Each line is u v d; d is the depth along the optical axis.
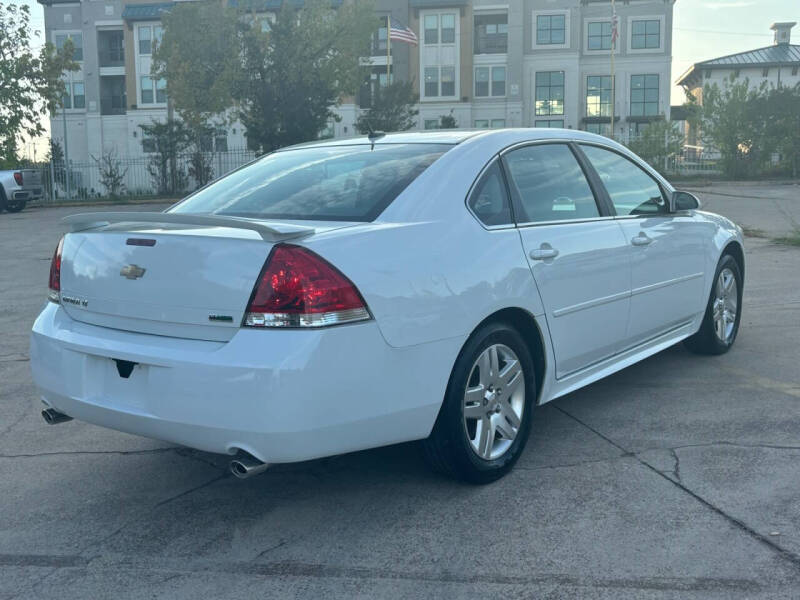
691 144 46.00
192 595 2.83
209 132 38.97
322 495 3.65
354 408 3.07
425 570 2.95
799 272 9.68
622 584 2.80
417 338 3.25
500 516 3.37
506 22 48.34
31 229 18.97
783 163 38.22
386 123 39.09
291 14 31.55
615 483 3.67
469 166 3.79
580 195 4.41
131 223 3.65
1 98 29.34
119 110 51.47
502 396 3.74
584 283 4.18
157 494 3.72
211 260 3.10
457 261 3.46
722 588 2.76
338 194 3.67
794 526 3.20
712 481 3.65
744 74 56.25
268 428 2.93
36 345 3.61
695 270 5.31
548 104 49.09
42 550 3.20
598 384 5.24
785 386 5.08
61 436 4.54
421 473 3.86
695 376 5.35
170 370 3.08
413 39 37.03
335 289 3.01
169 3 48.75
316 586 2.87
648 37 49.16
